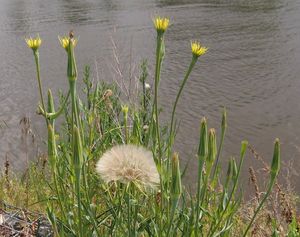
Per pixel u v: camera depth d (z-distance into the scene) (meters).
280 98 3.40
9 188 0.97
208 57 4.41
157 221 0.52
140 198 0.61
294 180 1.90
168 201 0.48
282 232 0.65
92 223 0.51
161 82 3.73
